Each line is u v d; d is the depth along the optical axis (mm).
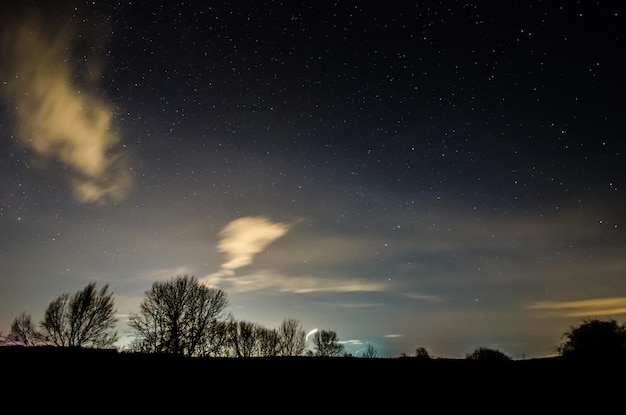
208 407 9320
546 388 10383
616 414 8391
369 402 9852
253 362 14164
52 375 11266
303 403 9766
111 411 8742
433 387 11039
